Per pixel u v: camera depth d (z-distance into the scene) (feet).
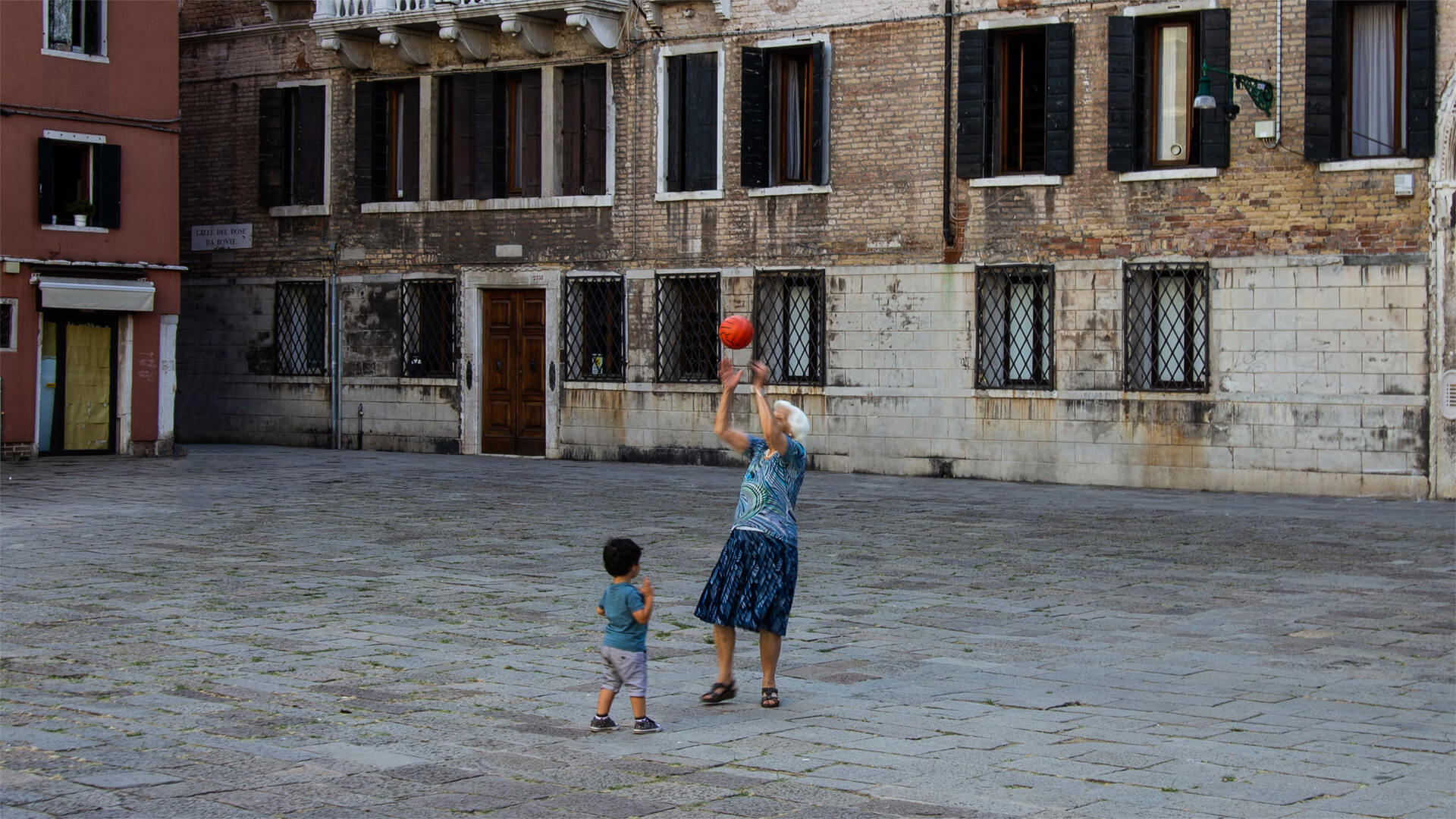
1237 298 72.79
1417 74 68.39
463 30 92.22
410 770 23.47
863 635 35.78
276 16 100.12
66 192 85.97
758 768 23.71
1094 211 76.23
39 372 84.07
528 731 26.16
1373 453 69.82
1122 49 74.90
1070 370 76.74
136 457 87.61
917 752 24.67
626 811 21.29
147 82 88.17
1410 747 25.22
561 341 91.45
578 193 91.71
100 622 36.35
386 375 97.35
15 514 59.11
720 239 86.53
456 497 67.67
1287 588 42.93
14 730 25.93
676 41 87.71
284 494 67.97
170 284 89.45
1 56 81.82
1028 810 21.38
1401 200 69.21
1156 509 64.69
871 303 82.02
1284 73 71.67
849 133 82.64
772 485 28.43
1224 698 28.96
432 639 34.58
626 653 25.91
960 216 79.46
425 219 95.81
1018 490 73.61
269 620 36.83
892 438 81.46
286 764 23.73
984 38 78.43
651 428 88.63
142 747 24.79
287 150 101.24
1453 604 40.40
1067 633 35.99
